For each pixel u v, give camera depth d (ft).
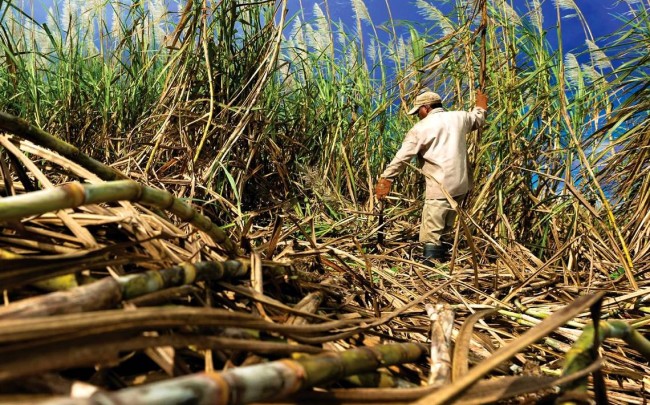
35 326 1.90
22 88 13.73
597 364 2.97
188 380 1.88
